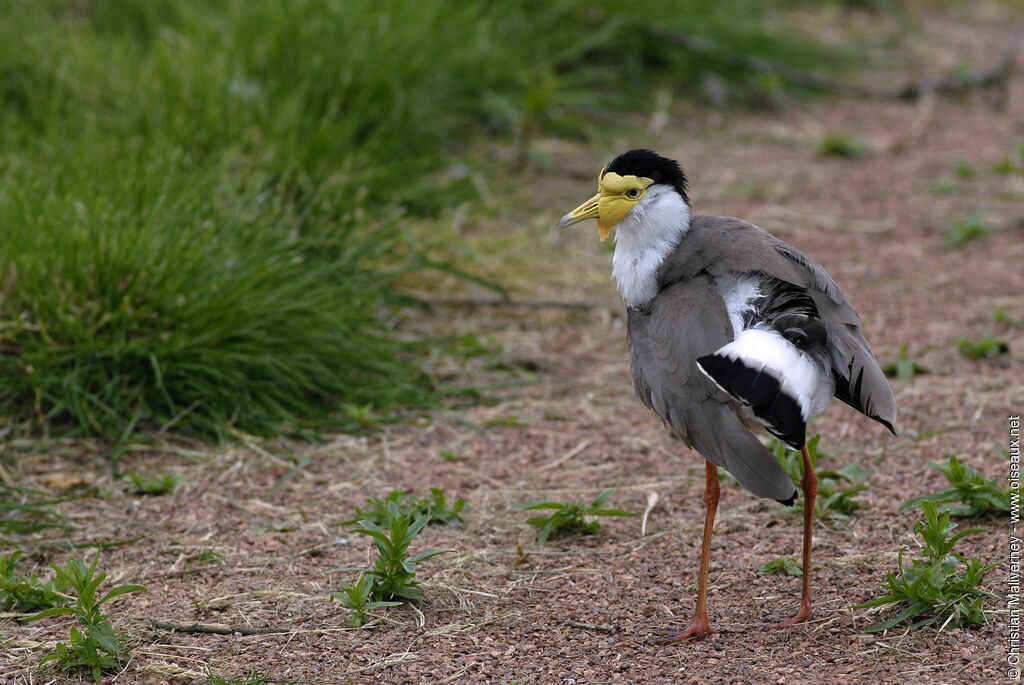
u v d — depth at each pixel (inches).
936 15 944.3
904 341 473.7
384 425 427.5
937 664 271.0
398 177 583.2
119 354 415.2
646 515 358.3
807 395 261.7
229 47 602.5
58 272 418.9
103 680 277.7
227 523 361.1
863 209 613.0
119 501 373.1
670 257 306.2
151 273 425.4
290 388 437.4
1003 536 327.0
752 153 682.8
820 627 292.0
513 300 521.7
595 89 721.6
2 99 561.3
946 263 547.2
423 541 347.6
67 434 402.0
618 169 311.3
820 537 340.5
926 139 707.4
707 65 751.7
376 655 288.4
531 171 633.6
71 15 671.8
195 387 422.9
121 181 462.0
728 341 278.7
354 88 603.8
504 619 305.3
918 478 370.6
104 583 325.4
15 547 342.6
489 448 410.6
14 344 419.8
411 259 518.6
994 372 444.8
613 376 464.4
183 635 298.2
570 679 275.0
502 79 669.3
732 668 275.0
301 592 320.2
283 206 506.0
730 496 370.6
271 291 442.0
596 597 316.2
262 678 275.1
